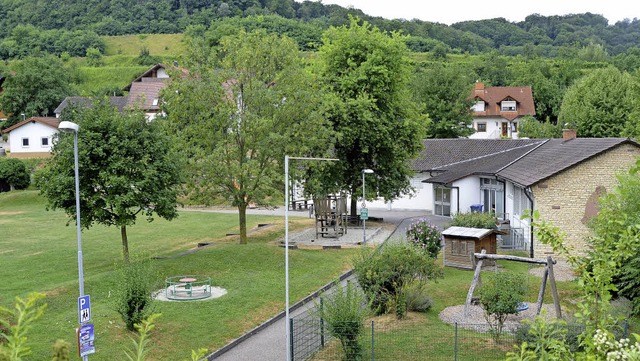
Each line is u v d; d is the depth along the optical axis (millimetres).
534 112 96500
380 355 19656
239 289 27641
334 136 41438
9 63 147000
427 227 33625
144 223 49594
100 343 21172
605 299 9656
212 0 180375
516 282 21547
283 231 42812
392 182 46281
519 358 9820
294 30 149750
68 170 28531
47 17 182125
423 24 177500
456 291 27062
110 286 27562
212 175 33094
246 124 33562
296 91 35656
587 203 33594
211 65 35156
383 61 44562
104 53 159500
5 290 28484
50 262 35125
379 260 24625
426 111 75938
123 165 28469
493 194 46031
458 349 19938
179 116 34062
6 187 66688
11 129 77250
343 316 19562
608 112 69438
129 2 183750
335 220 39719
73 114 29547
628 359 8398
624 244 9766
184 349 21375
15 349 5617
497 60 120938
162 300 25859
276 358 20750
